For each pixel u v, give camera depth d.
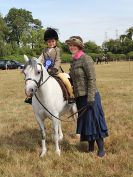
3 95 14.19
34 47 68.25
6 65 39.97
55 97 5.93
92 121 5.90
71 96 6.18
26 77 5.46
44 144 6.16
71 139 7.14
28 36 68.62
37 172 5.36
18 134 7.61
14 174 5.21
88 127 5.90
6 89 16.64
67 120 8.50
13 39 79.31
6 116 9.54
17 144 6.80
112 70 32.59
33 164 5.66
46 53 6.43
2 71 35.69
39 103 5.93
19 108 10.80
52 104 5.89
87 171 5.29
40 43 66.81
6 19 80.81
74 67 5.95
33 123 8.58
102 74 27.03
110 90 15.17
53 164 5.64
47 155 6.08
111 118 8.89
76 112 6.16
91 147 6.23
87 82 5.90
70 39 5.93
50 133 7.60
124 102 11.51
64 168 5.49
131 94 13.64
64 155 6.09
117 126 8.03
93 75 5.80
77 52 5.96
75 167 5.46
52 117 5.97
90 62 5.84
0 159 5.92
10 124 8.51
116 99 12.27
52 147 6.48
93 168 5.41
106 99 12.28
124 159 5.72
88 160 5.73
